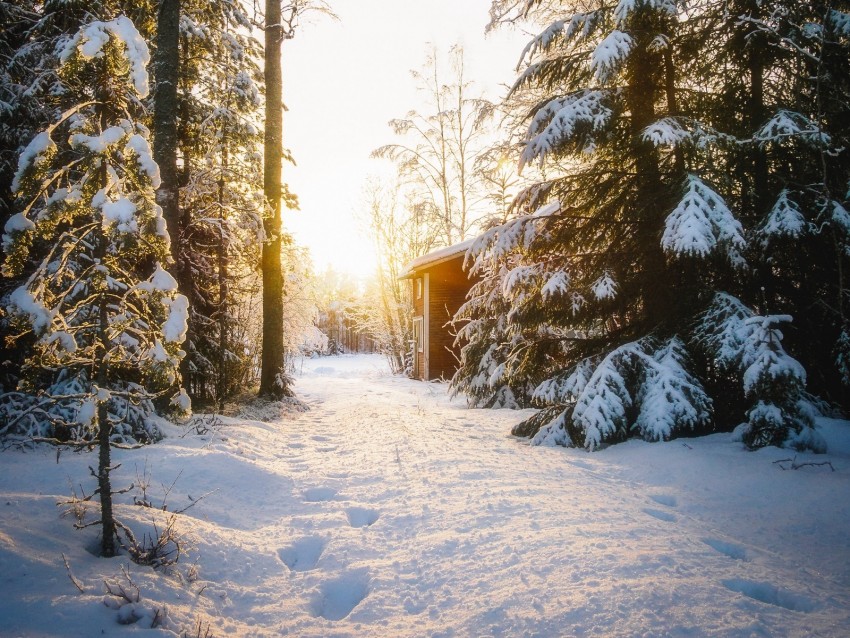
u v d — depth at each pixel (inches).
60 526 130.3
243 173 459.8
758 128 278.7
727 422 278.2
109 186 122.3
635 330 312.3
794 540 160.4
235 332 498.6
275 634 109.7
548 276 318.3
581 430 283.9
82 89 131.6
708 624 105.0
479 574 133.1
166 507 166.2
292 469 245.1
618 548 142.5
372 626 113.0
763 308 291.6
